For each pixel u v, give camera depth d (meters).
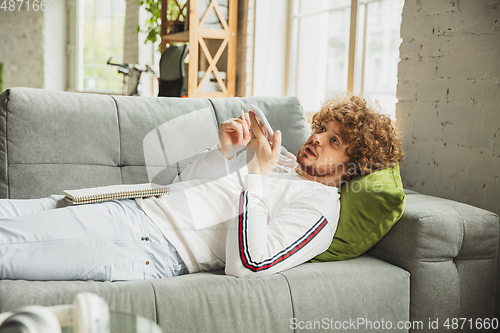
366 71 2.75
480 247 1.41
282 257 1.27
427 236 1.35
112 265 1.25
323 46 3.26
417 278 1.35
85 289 1.10
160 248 1.32
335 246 1.42
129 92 4.38
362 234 1.41
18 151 1.57
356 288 1.30
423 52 2.00
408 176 2.11
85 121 1.70
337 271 1.32
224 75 3.63
